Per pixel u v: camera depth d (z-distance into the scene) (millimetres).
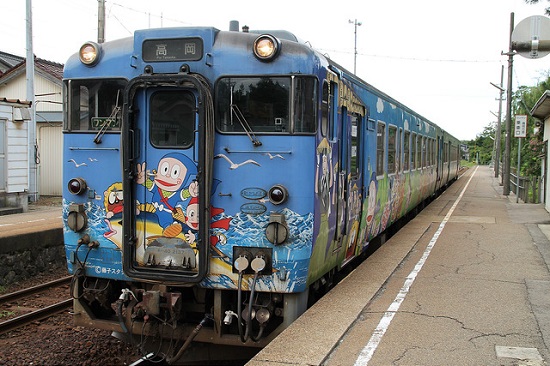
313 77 5273
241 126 5336
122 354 6652
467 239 11023
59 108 24156
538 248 10023
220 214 5348
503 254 9438
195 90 5391
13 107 16234
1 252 9484
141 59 5574
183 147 5410
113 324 5801
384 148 9930
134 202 5520
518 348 4910
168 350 5625
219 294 5398
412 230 12273
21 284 9805
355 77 7512
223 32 5492
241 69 5340
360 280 7328
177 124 5465
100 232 5730
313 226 5316
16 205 16562
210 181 5301
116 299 6043
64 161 5871
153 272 5430
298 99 5238
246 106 5336
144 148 5520
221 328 5430
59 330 7277
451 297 6605
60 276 10508
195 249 5387
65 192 5867
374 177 8992
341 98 6535
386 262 8547
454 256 9219
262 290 5254
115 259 5691
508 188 23500
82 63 5816
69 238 5844
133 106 5480
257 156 5285
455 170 32719
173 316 5293
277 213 5211
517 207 17797
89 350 6637
